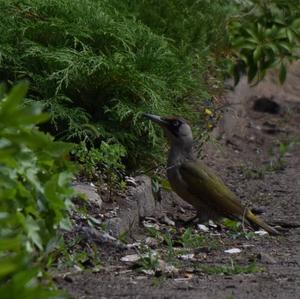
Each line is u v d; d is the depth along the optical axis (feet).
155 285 32.89
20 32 47.37
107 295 31.24
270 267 36.68
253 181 56.65
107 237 38.81
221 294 31.55
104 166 45.55
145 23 55.26
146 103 47.47
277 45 62.49
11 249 21.63
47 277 28.63
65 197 28.81
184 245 40.40
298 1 63.00
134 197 44.83
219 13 60.08
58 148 28.22
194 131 53.57
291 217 48.88
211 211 45.78
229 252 39.70
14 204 26.63
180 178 45.88
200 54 56.85
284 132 68.59
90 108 47.67
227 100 64.95
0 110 21.35
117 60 46.62
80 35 47.47
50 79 45.88
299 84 77.10
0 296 19.49
